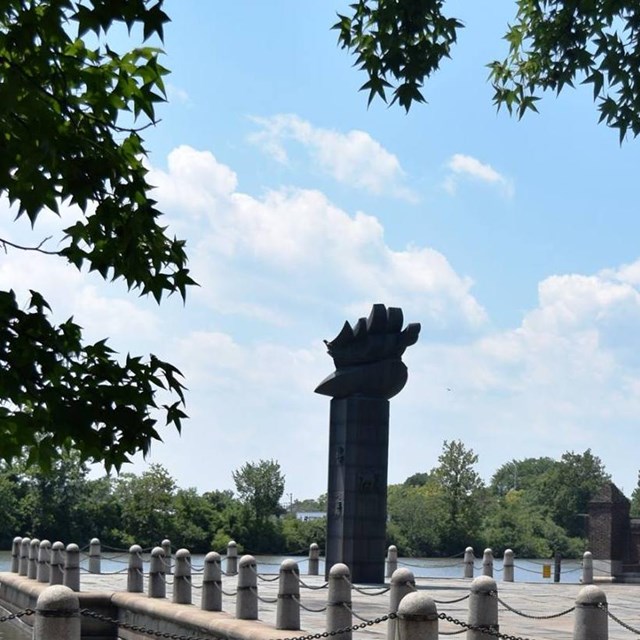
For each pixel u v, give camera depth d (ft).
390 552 132.67
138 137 29.68
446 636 64.59
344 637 58.85
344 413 110.52
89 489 261.03
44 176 26.32
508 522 311.88
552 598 99.25
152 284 29.86
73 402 27.94
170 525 258.98
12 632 102.58
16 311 27.68
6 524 248.32
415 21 46.52
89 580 116.47
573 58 51.37
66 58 27.73
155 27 26.94
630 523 140.05
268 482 264.52
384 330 111.04
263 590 103.30
